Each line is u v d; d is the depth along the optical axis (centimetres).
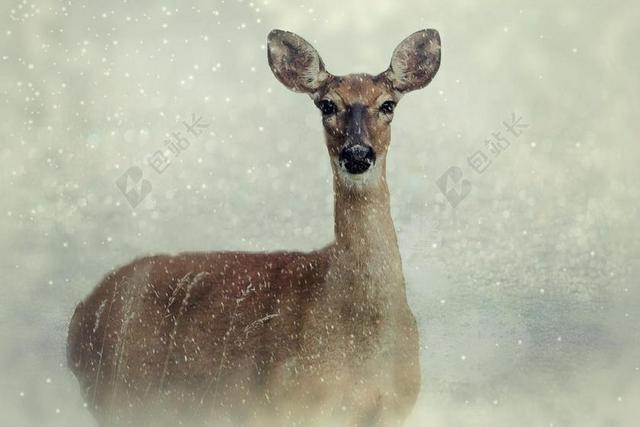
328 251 933
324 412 898
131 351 976
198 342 952
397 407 902
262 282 945
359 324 894
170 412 966
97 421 1003
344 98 946
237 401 935
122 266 1018
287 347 912
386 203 908
